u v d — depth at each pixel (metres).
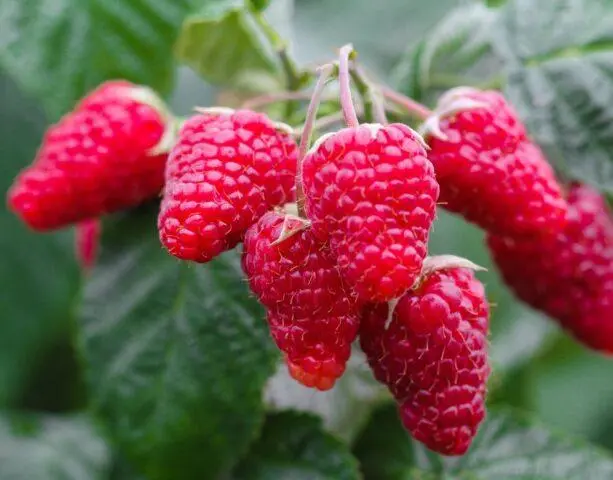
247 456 0.32
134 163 0.31
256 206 0.27
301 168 0.26
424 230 0.26
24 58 0.35
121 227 0.33
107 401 0.32
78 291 0.42
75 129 0.31
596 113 0.32
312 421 0.32
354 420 0.34
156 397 0.32
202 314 0.32
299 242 0.26
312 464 0.32
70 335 0.42
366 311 0.28
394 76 0.35
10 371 0.41
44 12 0.36
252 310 0.32
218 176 0.27
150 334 0.32
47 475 0.40
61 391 0.42
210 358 0.32
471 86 0.35
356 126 0.26
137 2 0.36
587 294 0.32
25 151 0.42
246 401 0.32
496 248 0.32
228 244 0.27
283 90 0.34
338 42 0.40
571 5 0.33
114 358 0.32
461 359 0.27
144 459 0.32
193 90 0.40
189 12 0.36
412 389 0.28
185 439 0.32
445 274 0.27
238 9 0.32
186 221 0.26
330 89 0.31
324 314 0.26
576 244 0.31
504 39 0.33
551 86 0.32
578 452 0.33
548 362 0.51
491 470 0.33
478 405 0.28
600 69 0.32
